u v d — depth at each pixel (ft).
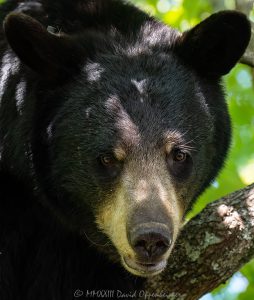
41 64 35.70
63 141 35.35
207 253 34.99
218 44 36.65
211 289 35.32
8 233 38.29
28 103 36.09
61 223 37.63
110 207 34.04
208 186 38.58
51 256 38.42
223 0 56.18
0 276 38.01
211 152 36.52
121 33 37.93
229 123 38.50
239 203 35.73
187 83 35.83
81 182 34.99
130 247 31.48
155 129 33.65
